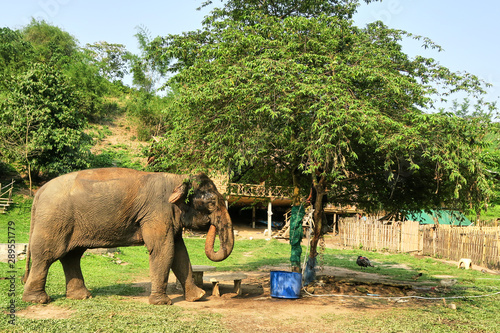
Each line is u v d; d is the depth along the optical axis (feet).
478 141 25.49
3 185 86.07
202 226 27.61
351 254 69.21
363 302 27.78
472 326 22.06
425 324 21.68
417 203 36.09
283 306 25.81
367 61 27.17
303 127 27.07
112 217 25.00
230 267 49.19
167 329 18.98
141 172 26.76
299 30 28.55
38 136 80.69
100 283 31.63
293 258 32.73
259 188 41.81
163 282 25.48
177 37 35.32
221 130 25.79
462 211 32.81
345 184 36.78
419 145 24.14
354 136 27.25
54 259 24.30
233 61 28.35
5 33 152.76
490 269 54.49
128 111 148.77
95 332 18.40
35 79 86.53
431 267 54.70
